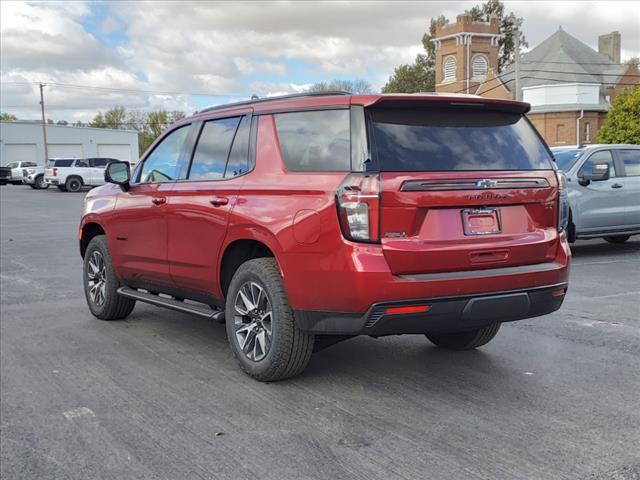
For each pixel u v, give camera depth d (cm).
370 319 417
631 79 6400
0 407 454
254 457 367
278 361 472
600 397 451
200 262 543
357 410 436
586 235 1138
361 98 438
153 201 598
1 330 672
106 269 688
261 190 480
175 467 357
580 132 5922
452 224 431
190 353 581
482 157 453
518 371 512
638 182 1172
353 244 414
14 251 1324
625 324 653
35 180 4453
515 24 4181
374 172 417
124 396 471
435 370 520
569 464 350
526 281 448
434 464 353
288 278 452
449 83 7456
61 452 380
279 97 507
